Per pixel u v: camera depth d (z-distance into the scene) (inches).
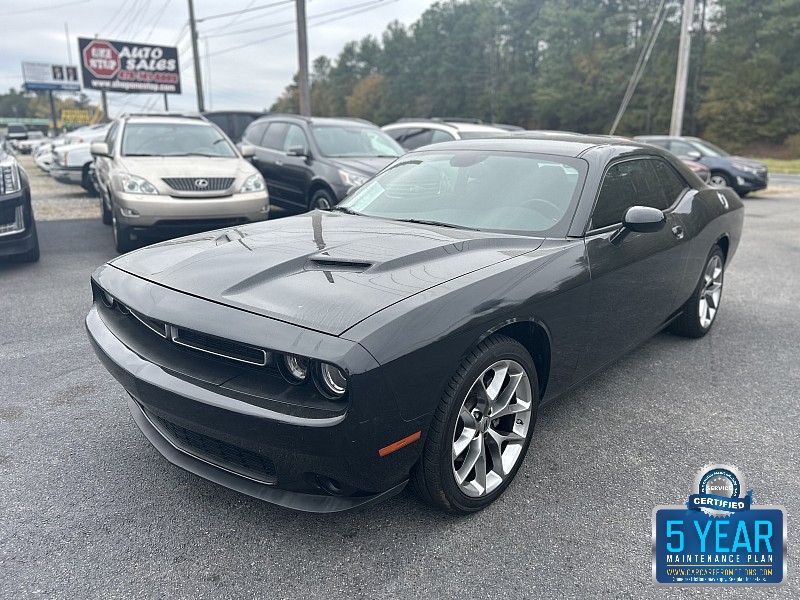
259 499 92.4
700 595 87.0
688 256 165.2
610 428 134.9
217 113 584.1
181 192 277.9
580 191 129.0
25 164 1035.3
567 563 92.8
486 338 98.3
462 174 143.7
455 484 97.4
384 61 3767.2
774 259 315.3
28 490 109.2
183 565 91.2
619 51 2405.3
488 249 113.7
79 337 185.5
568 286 112.7
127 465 117.7
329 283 95.6
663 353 181.0
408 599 85.2
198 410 89.6
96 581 87.6
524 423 110.6
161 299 98.4
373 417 82.7
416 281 96.0
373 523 101.4
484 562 92.7
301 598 85.1
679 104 758.5
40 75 2425.0
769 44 2069.4
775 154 2005.4
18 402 142.9
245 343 86.1
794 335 197.8
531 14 2974.9
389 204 145.3
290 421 82.9
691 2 733.9
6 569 89.6
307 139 349.4
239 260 106.0
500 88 2997.0
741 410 144.5
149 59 1443.2
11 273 262.4
